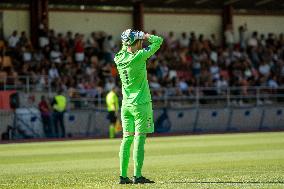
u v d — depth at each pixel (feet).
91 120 202.59
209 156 106.11
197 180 68.85
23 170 88.48
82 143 157.79
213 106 218.38
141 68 65.67
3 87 202.90
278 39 274.57
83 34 247.70
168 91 223.71
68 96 204.85
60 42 227.81
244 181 66.85
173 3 256.73
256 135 178.60
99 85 218.38
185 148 127.85
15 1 233.35
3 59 210.59
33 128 193.77
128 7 254.88
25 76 204.03
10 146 150.00
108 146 142.10
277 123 226.38
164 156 108.06
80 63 225.56
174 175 75.56
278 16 280.51
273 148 122.83
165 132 209.97
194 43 249.75
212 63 245.04
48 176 78.69
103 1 245.86
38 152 125.80
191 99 226.38
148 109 66.28
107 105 192.03
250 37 273.75
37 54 220.02
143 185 64.28
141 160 66.59
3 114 190.60
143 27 256.32
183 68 239.91
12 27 234.17
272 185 62.85
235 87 231.50
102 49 234.79
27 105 197.16
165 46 244.83
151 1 251.60
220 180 68.33
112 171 84.33
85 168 89.66
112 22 252.62
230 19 269.03
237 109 221.25
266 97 238.07
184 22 266.36
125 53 66.59
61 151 127.44
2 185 68.74
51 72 214.28
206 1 255.50
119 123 203.31
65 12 245.24
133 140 67.77
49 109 199.52
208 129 217.36
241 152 113.60
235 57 255.29
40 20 233.55
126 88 66.69
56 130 196.44
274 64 259.39
